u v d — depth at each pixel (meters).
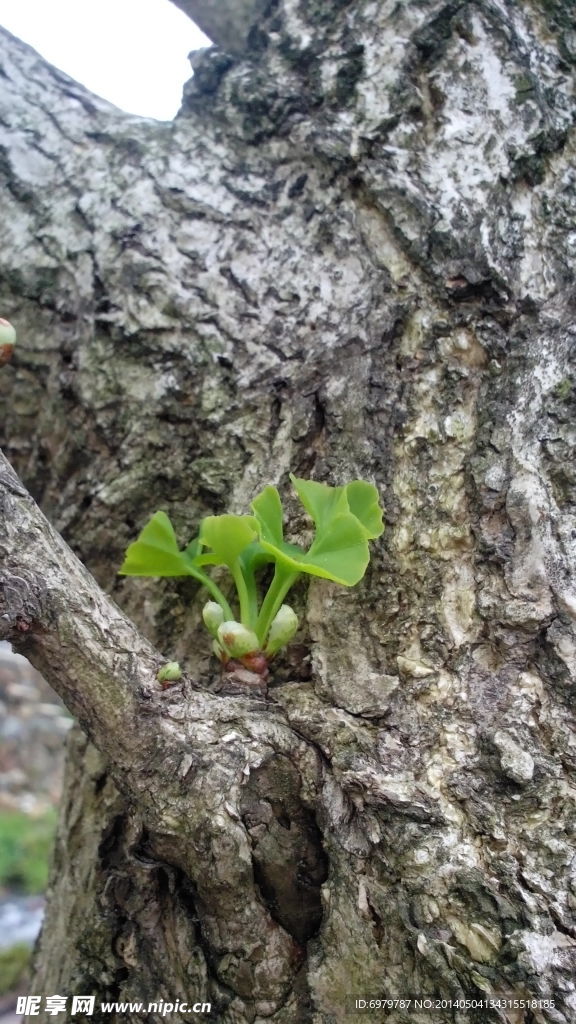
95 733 0.20
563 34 0.25
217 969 0.21
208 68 0.26
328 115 0.25
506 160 0.24
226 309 0.25
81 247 0.26
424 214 0.24
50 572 0.20
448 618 0.22
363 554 0.21
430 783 0.21
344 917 0.20
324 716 0.22
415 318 0.24
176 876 0.22
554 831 0.20
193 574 0.23
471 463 0.23
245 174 0.26
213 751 0.20
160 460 0.25
